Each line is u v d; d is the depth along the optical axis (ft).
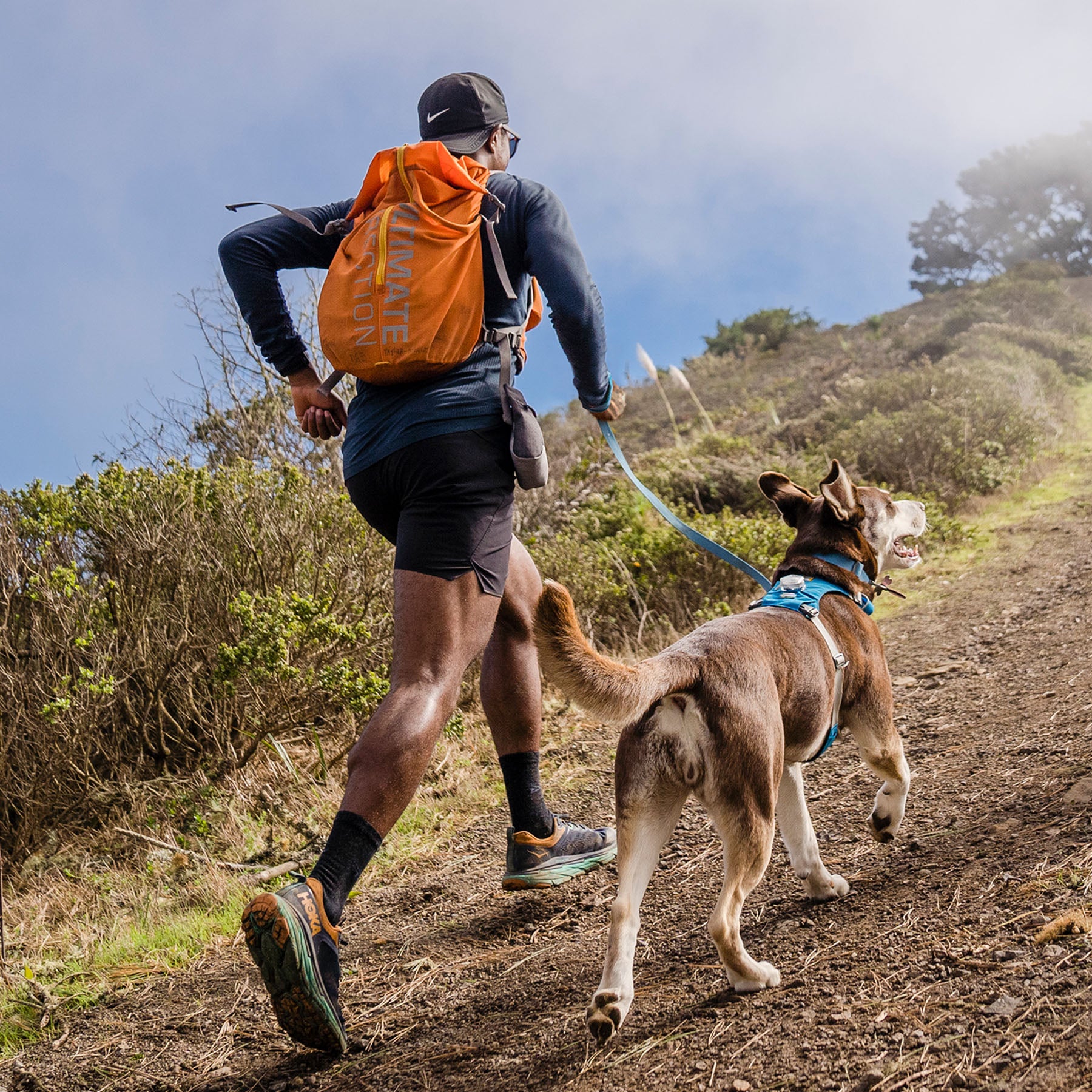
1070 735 12.59
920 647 19.94
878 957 7.88
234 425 23.09
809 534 10.86
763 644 8.68
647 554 24.14
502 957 10.03
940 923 8.18
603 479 30.48
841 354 101.24
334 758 16.71
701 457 37.45
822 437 44.42
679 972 8.74
